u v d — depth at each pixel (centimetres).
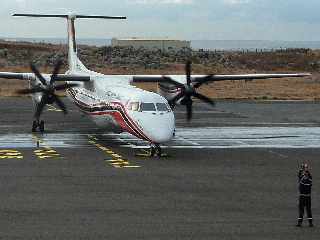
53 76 4072
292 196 2406
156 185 2595
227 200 2323
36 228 1878
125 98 3538
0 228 1875
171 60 13262
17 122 4922
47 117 5322
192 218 2034
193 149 3669
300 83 10225
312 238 1803
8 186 2530
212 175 2850
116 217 2034
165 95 4294
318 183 2692
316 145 3897
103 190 2477
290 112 5938
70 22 5031
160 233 1841
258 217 2056
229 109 6247
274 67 13000
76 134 4272
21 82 9569
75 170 2922
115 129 3769
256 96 7988
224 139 4112
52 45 16888
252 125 4909
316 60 13862
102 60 12781
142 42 17375
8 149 3562
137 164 3114
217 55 14325
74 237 1781
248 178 2788
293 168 3073
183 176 2812
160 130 3259
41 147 3653
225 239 1781
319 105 6719
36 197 2328
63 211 2109
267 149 3709
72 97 4488
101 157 3319
